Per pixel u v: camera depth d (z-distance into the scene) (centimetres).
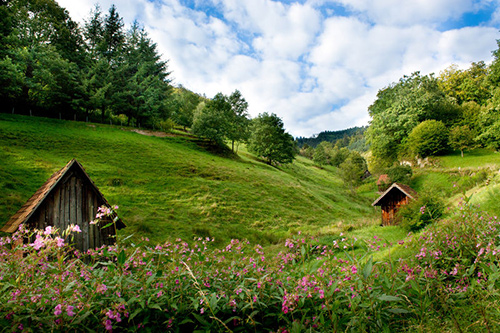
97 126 4319
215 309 262
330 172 8869
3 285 236
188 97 8300
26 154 2591
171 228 1989
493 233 388
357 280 266
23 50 3969
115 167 3016
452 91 5966
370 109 6391
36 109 4159
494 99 4072
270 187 3784
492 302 251
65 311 209
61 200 897
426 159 4797
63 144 3219
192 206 2584
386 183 4744
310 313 293
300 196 3775
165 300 262
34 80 4009
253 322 247
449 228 399
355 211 4003
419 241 412
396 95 5816
